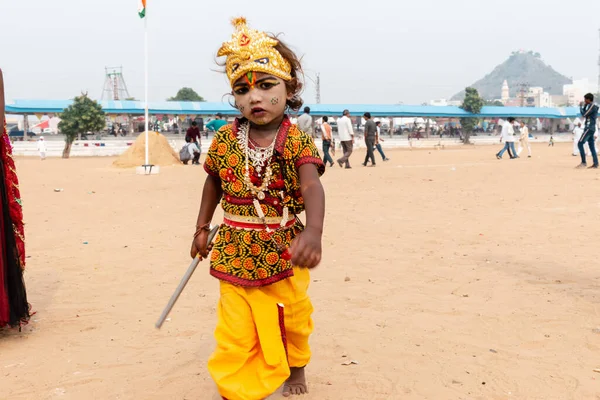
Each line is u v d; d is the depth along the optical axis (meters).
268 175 3.22
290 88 3.36
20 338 4.77
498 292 5.64
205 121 67.00
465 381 3.75
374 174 18.75
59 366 4.17
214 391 3.71
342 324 4.91
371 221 9.87
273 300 3.27
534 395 3.53
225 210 3.35
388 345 4.41
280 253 3.25
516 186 14.05
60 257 7.75
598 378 3.73
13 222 4.83
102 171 24.69
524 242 7.80
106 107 58.75
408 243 8.02
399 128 79.62
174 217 11.06
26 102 56.88
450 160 27.17
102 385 3.84
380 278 6.30
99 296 5.95
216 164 3.35
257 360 3.22
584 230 8.40
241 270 3.22
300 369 3.58
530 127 92.12
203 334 4.78
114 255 7.83
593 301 5.25
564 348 4.25
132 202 13.44
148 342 4.63
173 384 3.83
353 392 3.62
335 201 12.48
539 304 5.24
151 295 5.96
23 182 19.48
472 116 72.31
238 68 3.18
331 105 66.62
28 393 3.74
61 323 5.12
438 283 6.04
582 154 18.44
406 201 12.15
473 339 4.48
